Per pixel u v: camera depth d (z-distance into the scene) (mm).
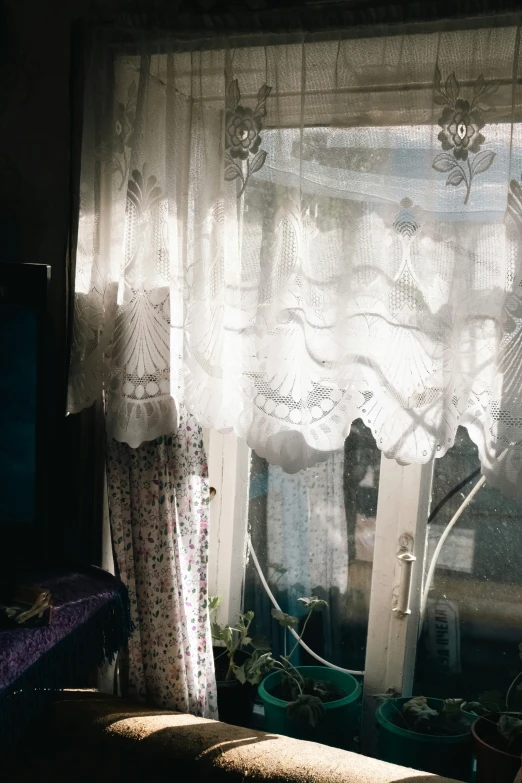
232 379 1792
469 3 1558
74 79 1958
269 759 1626
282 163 1719
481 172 1575
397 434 1630
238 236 1763
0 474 1868
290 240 1700
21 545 1873
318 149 1699
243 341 1740
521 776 1469
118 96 1892
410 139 1645
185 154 1808
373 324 1683
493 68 1580
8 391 1834
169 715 1853
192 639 1993
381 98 1664
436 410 1597
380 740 1907
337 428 1693
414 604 2045
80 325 1901
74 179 1980
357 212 1675
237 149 1726
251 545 2227
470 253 1586
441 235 1602
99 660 1805
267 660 2047
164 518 1900
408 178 1641
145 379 1821
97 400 2010
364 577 2117
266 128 1729
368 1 1644
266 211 1721
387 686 2066
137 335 1817
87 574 1925
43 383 1808
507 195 1548
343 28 1655
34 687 1595
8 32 2057
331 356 1691
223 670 2162
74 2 1975
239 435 1758
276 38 1716
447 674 2055
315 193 1703
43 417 1818
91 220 1907
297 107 1719
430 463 2002
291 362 1706
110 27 1868
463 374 1610
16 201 2094
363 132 1674
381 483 2047
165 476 1896
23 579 1860
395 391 1634
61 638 1674
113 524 1940
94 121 1891
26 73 2053
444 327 1586
